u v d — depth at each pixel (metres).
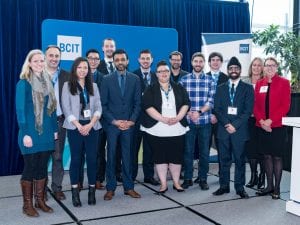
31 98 2.81
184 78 3.81
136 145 3.88
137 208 3.15
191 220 2.87
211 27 5.44
